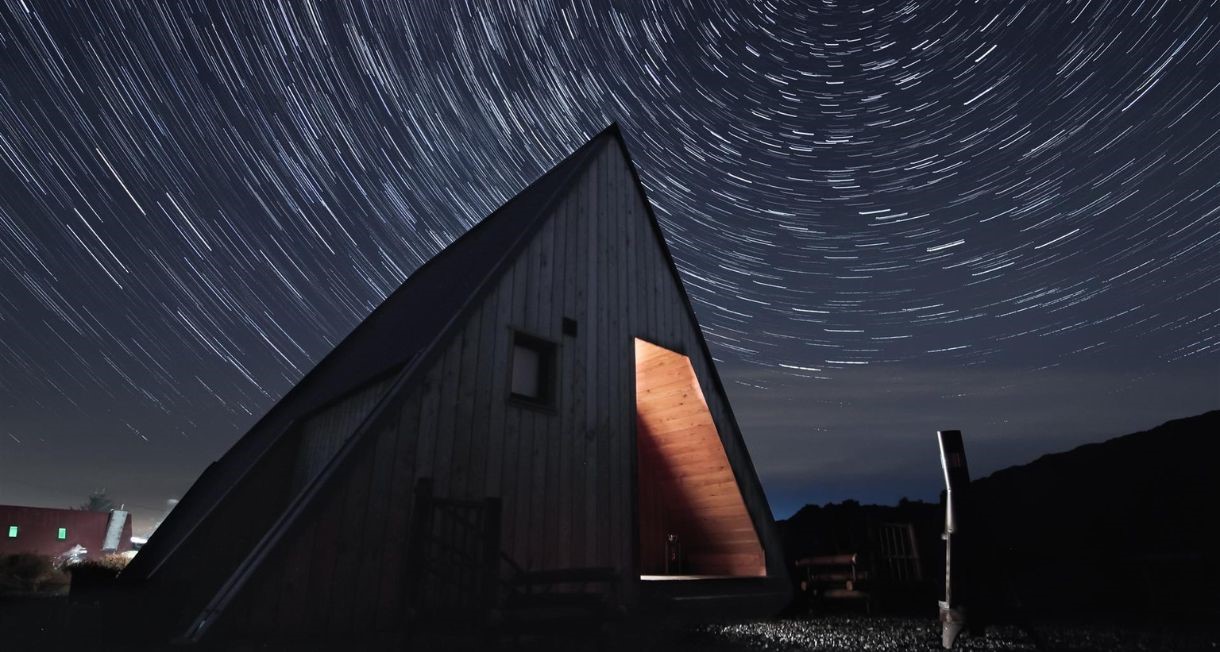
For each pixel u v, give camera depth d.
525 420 6.63
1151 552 7.01
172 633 5.35
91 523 35.19
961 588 4.05
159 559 8.30
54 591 18.30
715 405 9.19
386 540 5.07
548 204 7.90
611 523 7.14
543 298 7.35
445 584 5.35
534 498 6.44
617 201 9.09
